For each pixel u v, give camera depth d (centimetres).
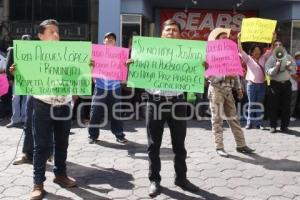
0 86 618
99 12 1042
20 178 571
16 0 1174
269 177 589
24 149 632
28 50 509
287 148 748
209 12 1387
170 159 664
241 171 613
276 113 870
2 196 510
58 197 509
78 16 1175
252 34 720
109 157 675
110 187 543
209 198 511
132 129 896
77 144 755
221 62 626
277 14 1246
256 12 1398
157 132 517
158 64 526
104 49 650
